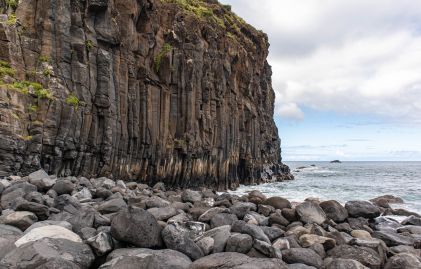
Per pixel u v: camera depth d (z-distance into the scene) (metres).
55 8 27.11
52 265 7.01
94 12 30.00
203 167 43.81
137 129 33.56
